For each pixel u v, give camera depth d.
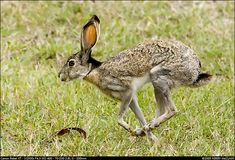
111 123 18.16
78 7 24.61
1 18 24.06
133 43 23.03
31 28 23.83
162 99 17.02
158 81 16.81
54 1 24.95
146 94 19.72
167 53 16.78
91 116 18.50
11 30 23.61
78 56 17.12
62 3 24.95
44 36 23.52
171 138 17.73
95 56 22.30
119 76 16.83
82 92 19.84
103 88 17.08
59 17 24.23
